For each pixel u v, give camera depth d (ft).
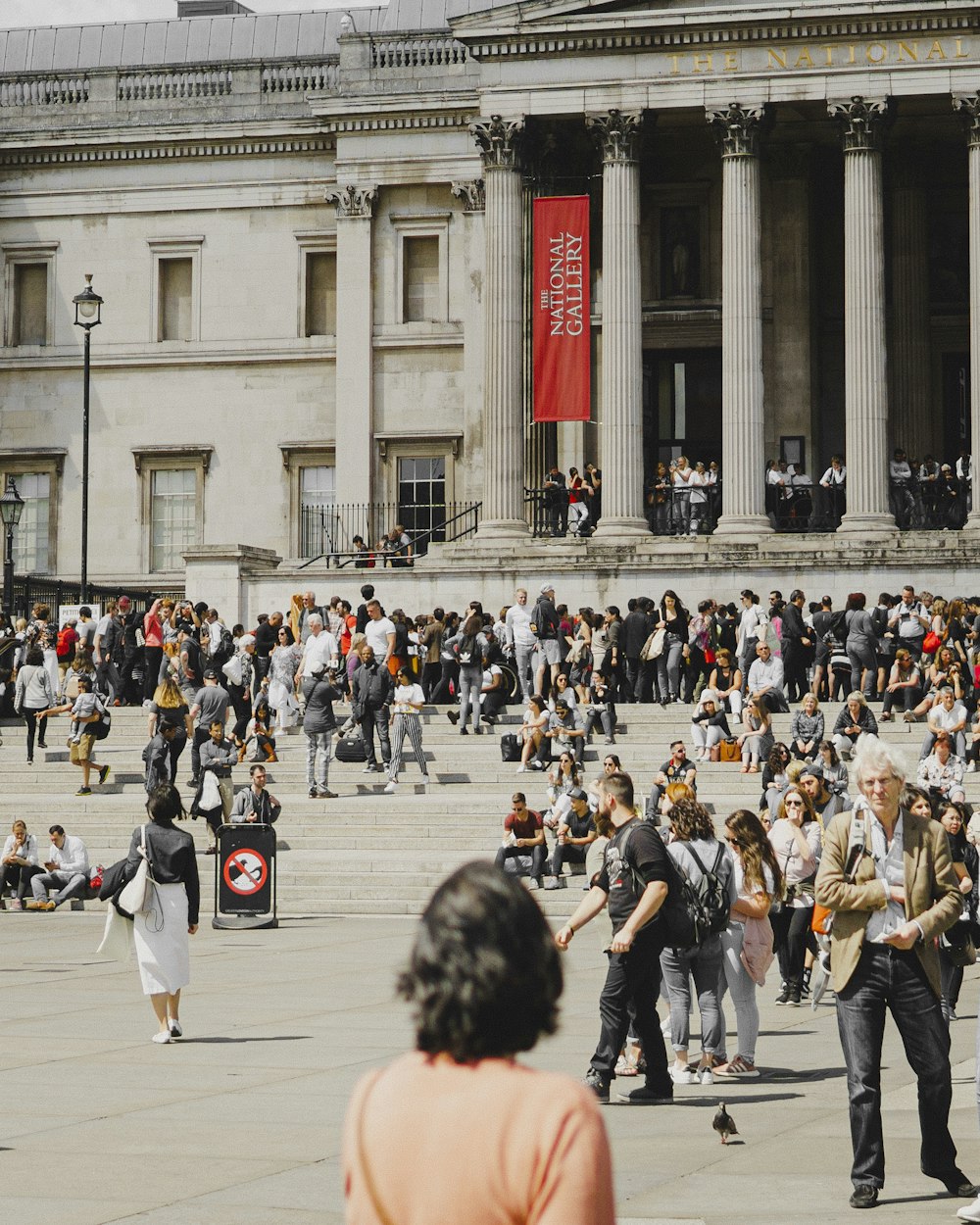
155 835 70.33
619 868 57.88
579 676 169.17
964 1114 56.44
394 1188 17.80
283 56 286.25
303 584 207.51
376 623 163.63
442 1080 18.15
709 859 60.70
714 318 231.91
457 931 18.25
